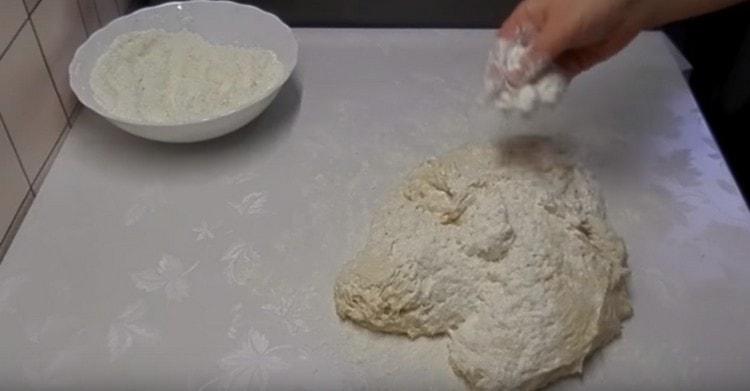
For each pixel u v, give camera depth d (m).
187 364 0.60
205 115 0.77
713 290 0.64
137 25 0.87
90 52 0.82
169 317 0.63
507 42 0.65
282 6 0.99
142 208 0.73
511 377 0.55
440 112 0.84
